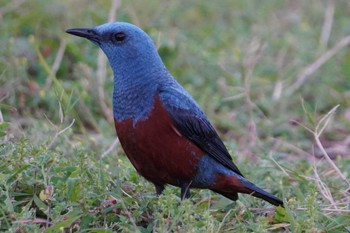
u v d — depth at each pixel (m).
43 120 18.33
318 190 13.90
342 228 12.41
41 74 20.20
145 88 12.66
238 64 21.67
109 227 11.90
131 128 12.55
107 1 23.11
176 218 11.30
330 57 22.69
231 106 20.69
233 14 25.53
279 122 19.81
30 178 12.23
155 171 12.71
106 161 14.63
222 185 13.12
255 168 15.23
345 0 26.75
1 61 19.36
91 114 19.09
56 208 11.54
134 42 12.92
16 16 22.11
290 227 12.11
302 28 24.12
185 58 22.00
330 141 19.70
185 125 12.65
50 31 21.53
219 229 11.72
